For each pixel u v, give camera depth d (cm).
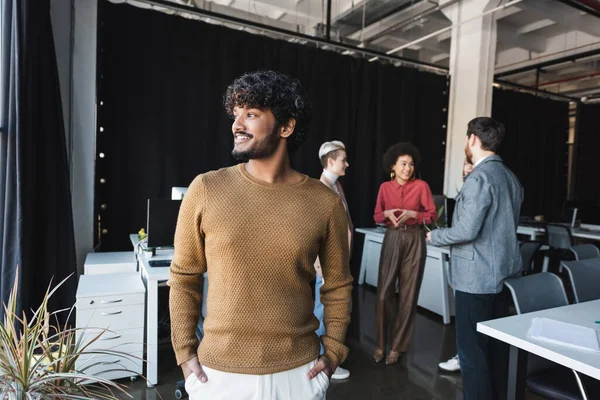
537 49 621
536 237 504
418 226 254
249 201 88
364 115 477
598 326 140
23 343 119
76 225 334
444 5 450
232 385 87
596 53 530
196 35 374
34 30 260
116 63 343
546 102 666
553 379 156
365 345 288
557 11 480
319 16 459
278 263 87
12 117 245
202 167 382
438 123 532
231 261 87
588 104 740
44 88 278
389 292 254
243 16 419
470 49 506
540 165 669
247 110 89
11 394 110
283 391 88
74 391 124
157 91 359
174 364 248
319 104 444
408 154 260
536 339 127
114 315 216
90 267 286
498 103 618
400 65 501
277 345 87
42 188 280
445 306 335
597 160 732
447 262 341
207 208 88
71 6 325
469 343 178
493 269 174
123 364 218
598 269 206
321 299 108
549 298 175
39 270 281
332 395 218
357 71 470
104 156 343
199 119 379
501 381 180
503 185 179
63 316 293
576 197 756
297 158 435
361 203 481
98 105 334
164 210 266
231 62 389
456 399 216
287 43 421
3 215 249
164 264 239
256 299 87
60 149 294
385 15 445
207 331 90
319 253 103
